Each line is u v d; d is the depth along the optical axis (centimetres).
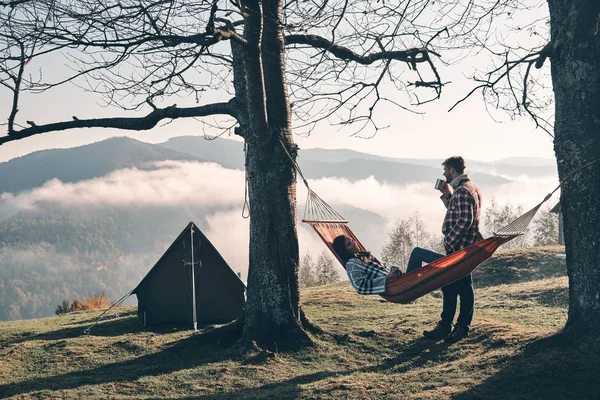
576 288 618
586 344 588
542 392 529
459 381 568
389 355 688
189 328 921
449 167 653
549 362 568
